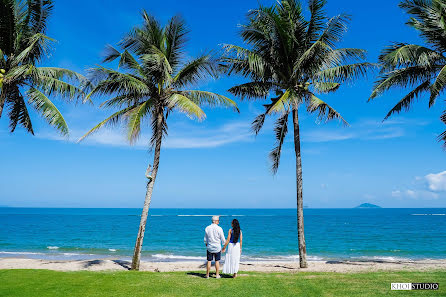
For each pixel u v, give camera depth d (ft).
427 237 124.06
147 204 39.50
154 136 43.14
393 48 42.88
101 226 191.93
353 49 38.78
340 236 129.90
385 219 324.80
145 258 66.18
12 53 39.50
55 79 41.55
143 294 22.36
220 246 29.81
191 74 41.83
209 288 24.50
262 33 42.14
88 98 39.96
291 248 88.48
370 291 23.48
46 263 47.44
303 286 25.36
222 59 42.83
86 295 21.88
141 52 41.50
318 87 43.06
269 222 264.11
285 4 41.04
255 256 70.79
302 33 42.39
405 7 42.39
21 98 45.29
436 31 41.24
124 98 42.04
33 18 40.91
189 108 35.29
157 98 41.55
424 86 45.39
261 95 46.47
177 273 32.58
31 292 22.25
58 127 41.55
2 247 85.81
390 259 64.39
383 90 45.75
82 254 70.90
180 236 126.72
